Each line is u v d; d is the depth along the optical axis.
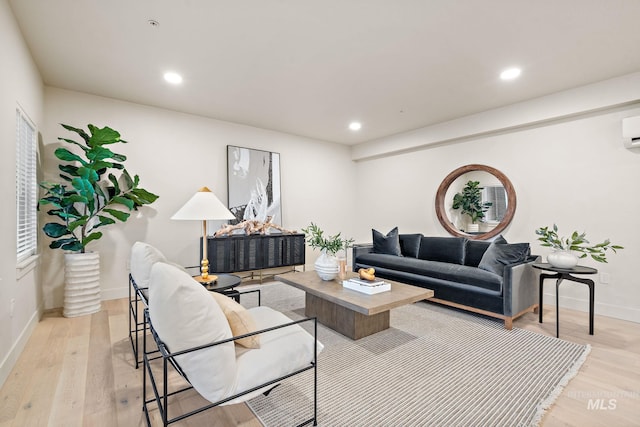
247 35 2.30
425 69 2.84
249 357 1.38
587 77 2.97
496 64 2.73
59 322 2.81
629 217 3.00
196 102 3.68
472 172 4.27
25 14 2.04
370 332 2.62
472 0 1.91
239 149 4.54
